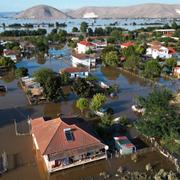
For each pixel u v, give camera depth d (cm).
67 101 6638
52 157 3803
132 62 9412
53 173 3850
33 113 5906
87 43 13900
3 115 5794
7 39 18600
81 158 4056
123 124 5219
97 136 4412
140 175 3744
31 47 14275
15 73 8638
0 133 4972
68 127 4206
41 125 4516
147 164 4041
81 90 6600
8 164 4056
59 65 10781
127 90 7569
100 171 3950
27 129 5119
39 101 6500
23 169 3962
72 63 11050
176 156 4216
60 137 4047
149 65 8638
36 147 4416
